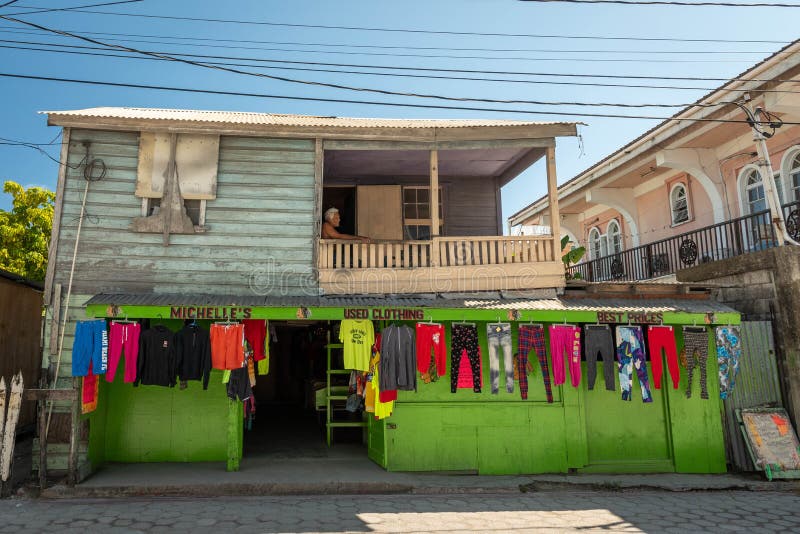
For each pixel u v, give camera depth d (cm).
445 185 1174
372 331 841
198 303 775
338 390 1061
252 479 767
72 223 846
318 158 911
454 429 862
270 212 895
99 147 871
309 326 1320
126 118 852
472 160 1085
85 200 853
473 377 834
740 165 1239
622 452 896
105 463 846
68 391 726
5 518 609
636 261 1543
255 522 605
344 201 1236
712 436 896
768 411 879
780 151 1146
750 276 947
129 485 726
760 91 899
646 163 1385
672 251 1397
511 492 779
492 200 1187
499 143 938
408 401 860
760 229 1116
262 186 901
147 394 881
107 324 768
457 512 665
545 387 863
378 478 796
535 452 871
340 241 903
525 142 940
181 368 780
